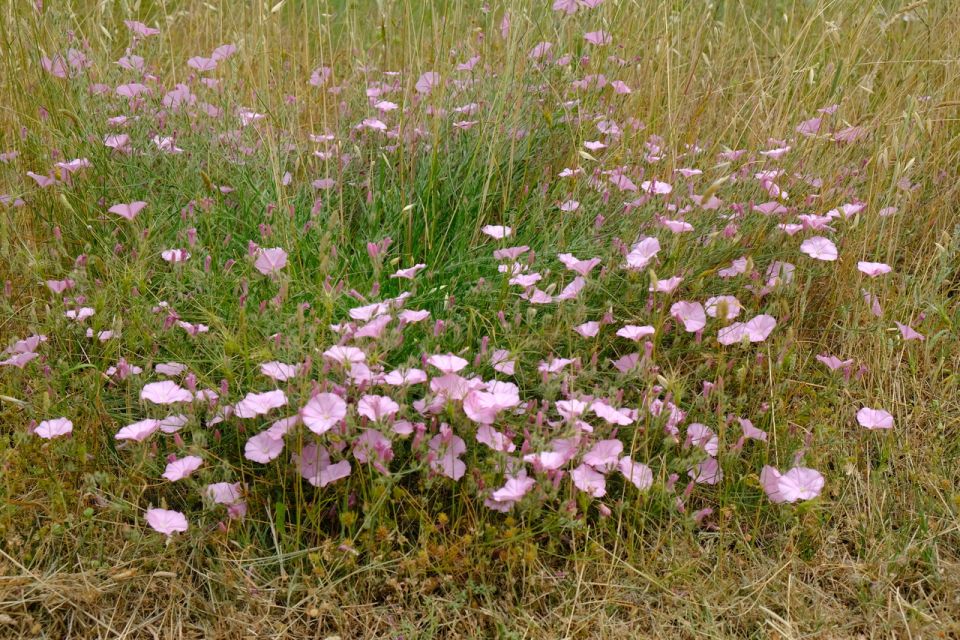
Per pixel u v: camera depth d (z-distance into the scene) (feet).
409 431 2.57
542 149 3.89
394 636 2.45
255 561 2.55
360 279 3.33
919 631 2.49
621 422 2.63
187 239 3.26
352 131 3.91
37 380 2.85
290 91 4.10
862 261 3.24
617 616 2.56
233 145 3.69
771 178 3.37
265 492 2.71
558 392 2.96
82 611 2.45
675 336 3.14
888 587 2.60
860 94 4.02
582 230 3.40
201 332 2.94
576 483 2.59
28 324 3.15
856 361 3.17
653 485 2.68
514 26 3.47
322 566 2.51
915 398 3.11
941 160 3.77
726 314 2.74
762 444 2.85
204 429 2.82
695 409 2.96
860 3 4.25
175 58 4.42
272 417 2.72
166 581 2.52
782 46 4.49
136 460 2.63
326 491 2.72
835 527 2.75
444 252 3.46
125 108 3.73
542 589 2.57
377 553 2.56
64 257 3.38
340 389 2.62
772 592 2.59
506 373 2.85
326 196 3.60
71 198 3.43
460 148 3.79
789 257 3.34
